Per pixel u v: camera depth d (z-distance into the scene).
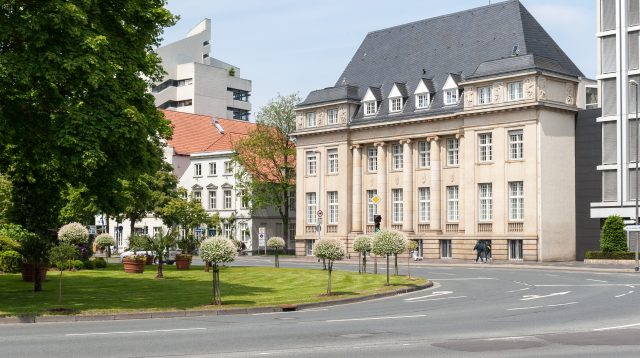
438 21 74.69
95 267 47.84
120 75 25.67
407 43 76.38
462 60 69.56
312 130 77.75
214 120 110.50
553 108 61.56
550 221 61.06
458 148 67.31
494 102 63.06
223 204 94.31
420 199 70.12
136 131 23.98
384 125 72.06
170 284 33.72
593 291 28.92
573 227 62.75
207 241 23.92
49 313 20.59
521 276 40.75
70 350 13.45
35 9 23.44
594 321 18.41
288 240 90.56
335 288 30.53
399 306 23.64
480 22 70.31
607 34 61.66
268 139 84.38
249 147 84.81
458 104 67.00
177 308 22.36
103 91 23.58
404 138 70.75
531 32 66.69
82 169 24.50
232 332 16.30
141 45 27.80
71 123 22.72
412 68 73.69
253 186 84.19
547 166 61.09
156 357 12.61
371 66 78.31
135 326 18.03
